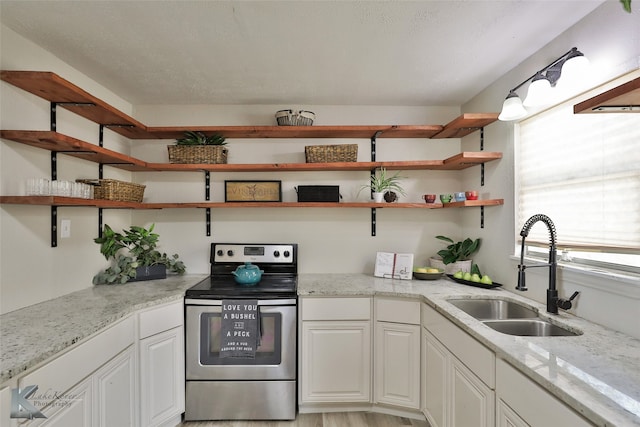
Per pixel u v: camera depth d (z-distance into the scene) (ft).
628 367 3.34
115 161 6.86
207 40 5.52
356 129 7.79
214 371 6.55
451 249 8.24
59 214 6.00
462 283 7.25
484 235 7.55
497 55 6.06
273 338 6.64
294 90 7.68
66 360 3.97
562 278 5.26
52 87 5.19
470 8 4.69
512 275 6.54
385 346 6.69
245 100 8.30
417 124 8.77
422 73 6.81
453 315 5.06
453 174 8.74
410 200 8.73
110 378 4.90
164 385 6.11
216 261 8.23
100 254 7.22
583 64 4.50
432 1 4.55
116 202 6.32
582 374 3.19
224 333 6.41
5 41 5.04
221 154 7.91
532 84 5.17
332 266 8.70
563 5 4.61
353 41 5.57
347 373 6.77
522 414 3.53
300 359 6.74
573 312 5.06
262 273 7.96
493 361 4.11
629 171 4.30
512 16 4.87
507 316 6.14
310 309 6.73
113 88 7.48
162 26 5.10
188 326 6.55
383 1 4.55
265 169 8.00
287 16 4.87
